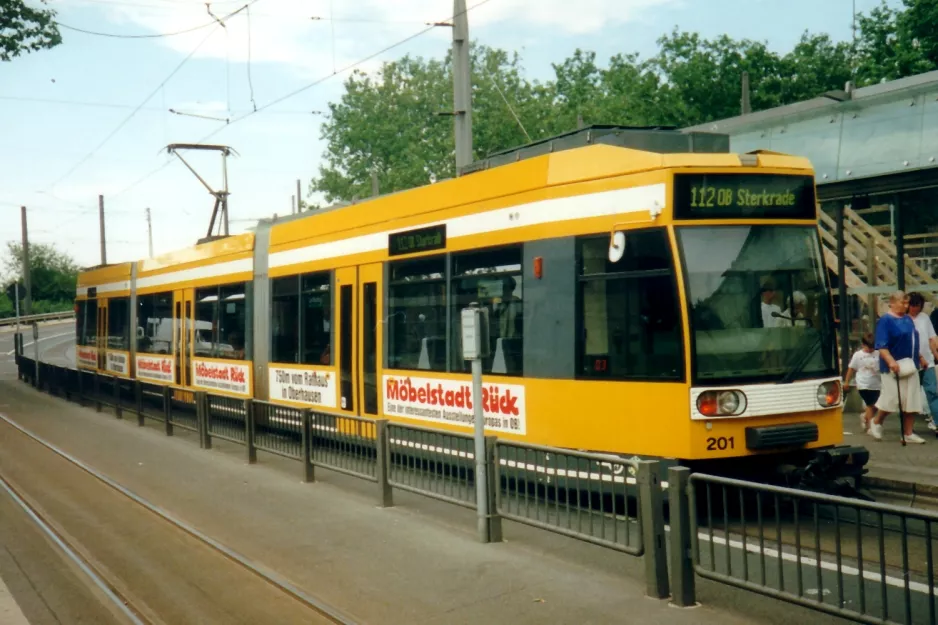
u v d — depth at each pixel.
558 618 6.37
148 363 21.84
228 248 17.45
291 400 14.90
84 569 8.16
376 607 6.82
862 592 5.33
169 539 9.27
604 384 9.16
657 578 6.71
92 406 23.19
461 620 6.44
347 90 57.19
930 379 12.65
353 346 13.14
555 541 8.63
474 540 8.70
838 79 44.25
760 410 8.75
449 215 11.20
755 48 45.31
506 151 11.29
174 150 24.05
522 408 10.02
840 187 14.83
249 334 16.45
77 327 28.70
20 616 6.87
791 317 9.08
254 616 6.81
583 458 7.39
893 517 5.46
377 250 12.61
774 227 9.12
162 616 6.88
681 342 8.62
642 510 6.77
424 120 56.91
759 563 6.05
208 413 15.33
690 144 9.90
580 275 9.44
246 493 11.46
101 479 12.81
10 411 22.84
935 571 5.75
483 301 10.62
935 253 14.14
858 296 15.61
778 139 15.63
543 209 9.83
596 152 9.45
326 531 9.27
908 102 13.81
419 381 11.66
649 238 8.91
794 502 5.73
